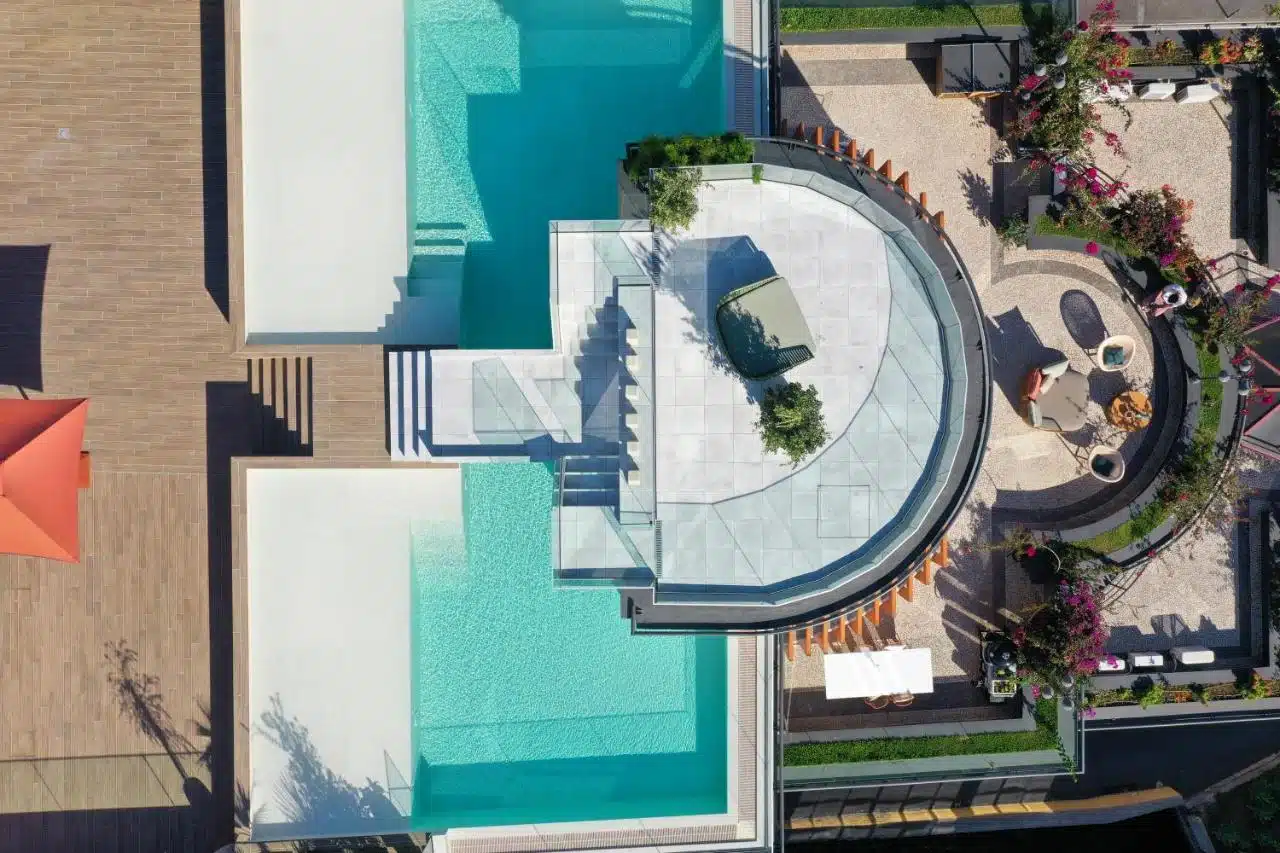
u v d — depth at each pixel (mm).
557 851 16375
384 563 16250
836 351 14602
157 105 16641
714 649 17609
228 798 16625
